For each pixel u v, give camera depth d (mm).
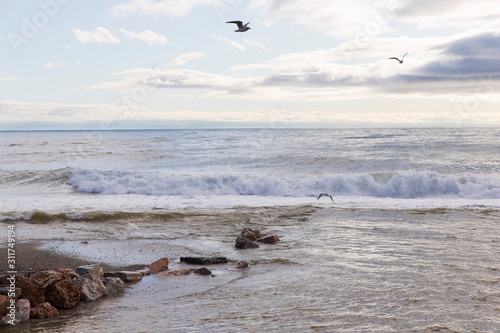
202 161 29734
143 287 6785
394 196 18391
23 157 34219
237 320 5164
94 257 8656
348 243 9617
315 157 28969
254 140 49062
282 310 5516
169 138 58594
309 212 14008
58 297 5816
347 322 5031
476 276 6934
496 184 18062
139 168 27406
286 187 19219
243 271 7633
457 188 18141
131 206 15250
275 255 8742
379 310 5441
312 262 8078
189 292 6465
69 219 12945
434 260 7984
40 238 10391
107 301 6102
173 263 8297
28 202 16031
